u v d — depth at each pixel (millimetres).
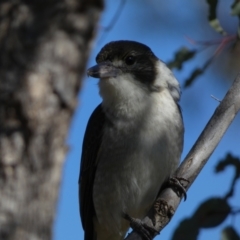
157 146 10680
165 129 10758
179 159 11055
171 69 10500
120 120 10789
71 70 4508
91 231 11727
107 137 10859
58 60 4445
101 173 10969
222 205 8586
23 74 4375
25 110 4402
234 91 9148
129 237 9086
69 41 4469
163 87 11109
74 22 4461
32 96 4398
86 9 4488
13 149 4410
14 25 4363
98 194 11055
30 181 4453
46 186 4508
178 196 9211
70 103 4539
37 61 4395
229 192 8766
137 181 10719
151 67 11164
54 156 4535
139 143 10664
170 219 9156
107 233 11516
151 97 10875
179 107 11336
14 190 4398
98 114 11227
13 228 4359
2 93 4352
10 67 4355
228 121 9008
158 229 9078
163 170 10742
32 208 4449
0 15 4371
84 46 4535
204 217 8602
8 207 4367
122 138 10734
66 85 4504
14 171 4410
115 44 11344
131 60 11094
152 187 10797
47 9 4398
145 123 10711
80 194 11719
